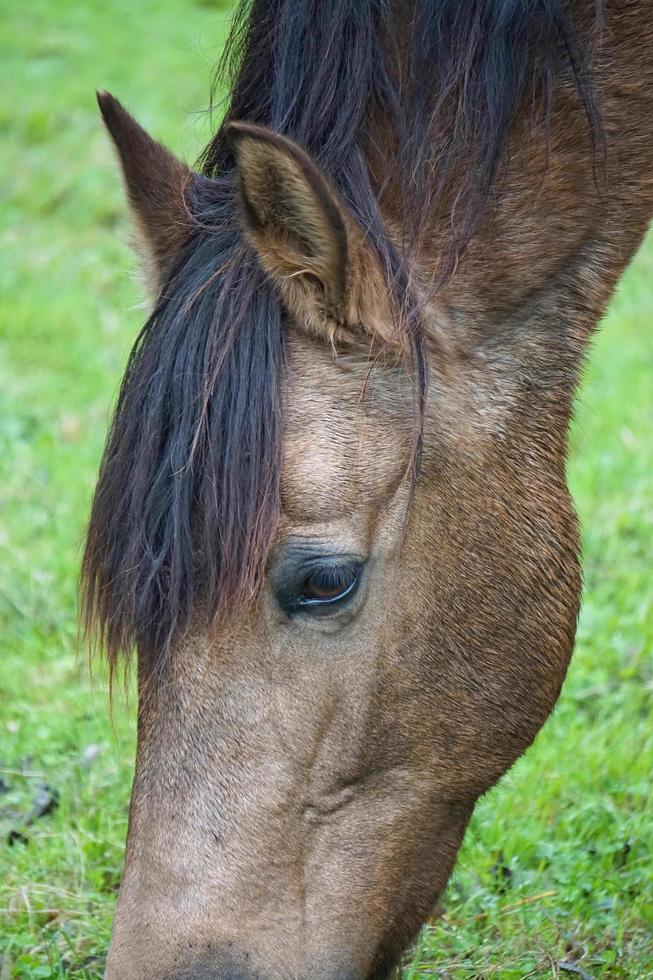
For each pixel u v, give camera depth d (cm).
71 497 1195
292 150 487
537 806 820
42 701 948
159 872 499
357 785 536
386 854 545
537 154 594
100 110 559
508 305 585
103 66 2431
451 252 566
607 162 613
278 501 499
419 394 522
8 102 2262
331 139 556
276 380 508
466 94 574
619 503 1166
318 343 527
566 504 598
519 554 571
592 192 605
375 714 534
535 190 592
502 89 573
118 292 1680
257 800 508
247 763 508
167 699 506
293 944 513
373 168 573
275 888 512
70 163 2052
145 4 2786
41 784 862
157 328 526
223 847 503
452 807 571
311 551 505
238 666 506
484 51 573
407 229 567
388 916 550
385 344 526
